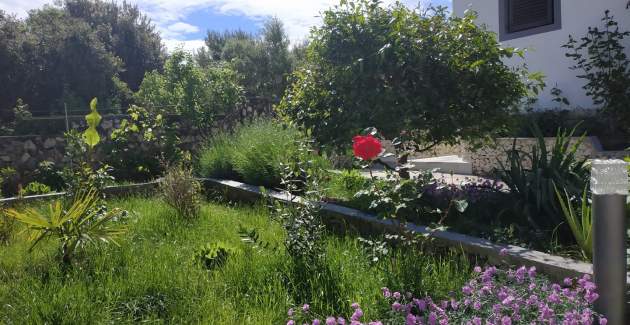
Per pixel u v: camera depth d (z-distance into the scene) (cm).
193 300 360
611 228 267
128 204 729
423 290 339
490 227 467
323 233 485
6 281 415
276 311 340
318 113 625
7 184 985
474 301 286
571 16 976
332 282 367
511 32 1080
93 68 2836
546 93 1032
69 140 623
